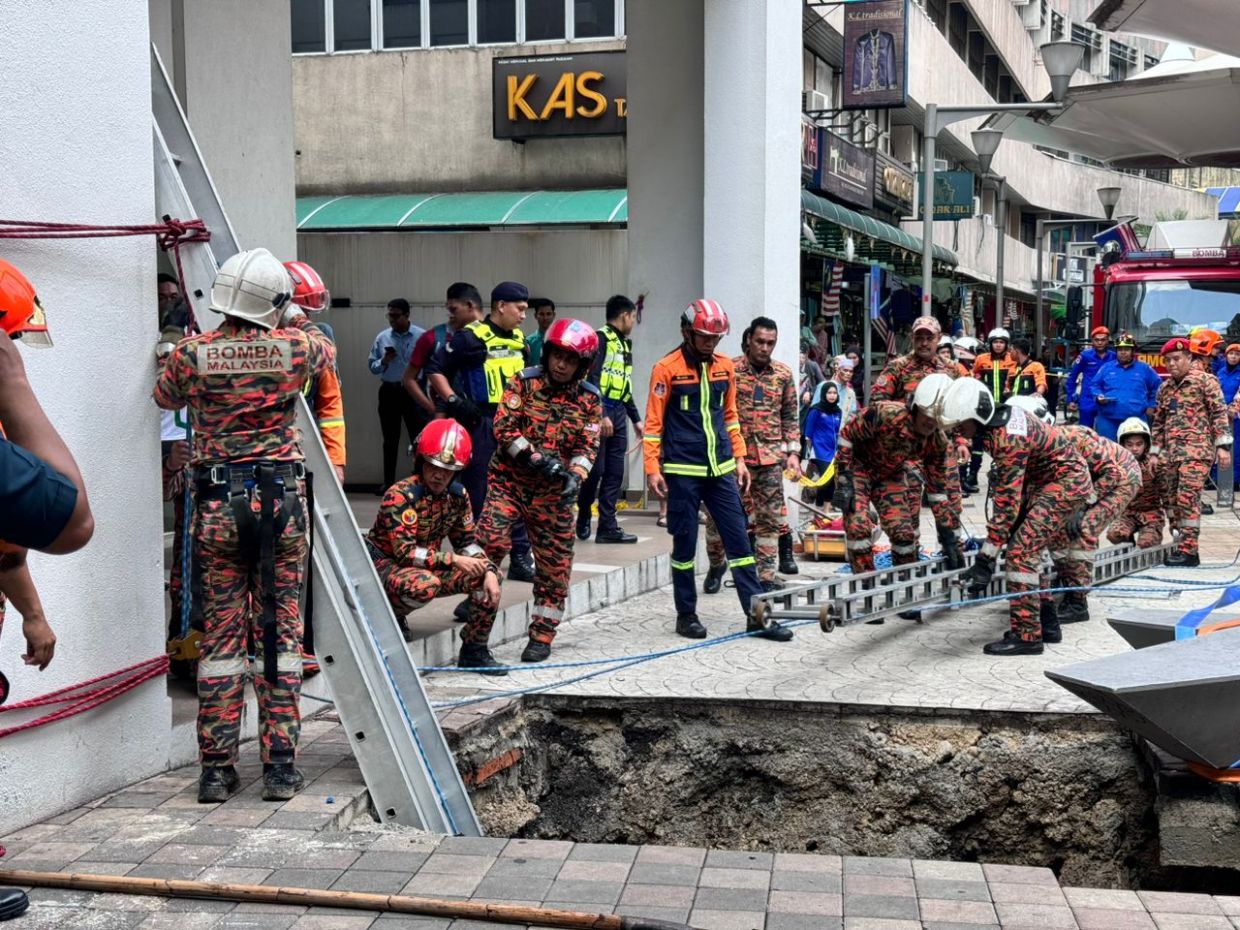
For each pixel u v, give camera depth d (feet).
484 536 22.61
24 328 11.32
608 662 23.26
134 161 16.33
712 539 30.73
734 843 20.62
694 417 25.23
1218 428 36.32
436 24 66.03
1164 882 19.57
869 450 26.27
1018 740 19.79
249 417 15.61
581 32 64.64
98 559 15.78
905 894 13.46
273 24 31.17
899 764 20.02
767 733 20.51
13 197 14.64
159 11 27.37
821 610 21.81
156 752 16.93
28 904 12.75
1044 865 19.86
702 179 39.75
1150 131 59.77
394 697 16.67
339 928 12.39
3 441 7.80
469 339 27.63
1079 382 56.80
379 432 47.73
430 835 15.11
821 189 66.80
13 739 14.66
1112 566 32.65
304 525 15.87
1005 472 23.45
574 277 46.42
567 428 22.49
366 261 47.60
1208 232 67.31
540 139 65.00
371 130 66.80
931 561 26.20
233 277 15.48
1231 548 40.40
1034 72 151.53
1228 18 44.60
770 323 29.91
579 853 14.57
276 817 15.34
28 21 14.73
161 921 12.48
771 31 34.94
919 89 92.58
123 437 16.20
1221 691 16.75
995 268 131.54
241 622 15.94
